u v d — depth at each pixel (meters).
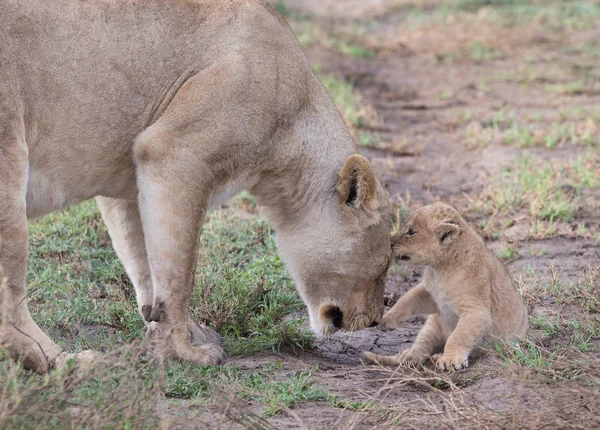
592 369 8.95
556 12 40.19
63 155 9.44
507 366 9.15
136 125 9.71
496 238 15.06
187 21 9.92
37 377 8.45
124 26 9.60
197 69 9.89
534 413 8.25
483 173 18.91
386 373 10.10
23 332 8.95
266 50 10.16
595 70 30.11
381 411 8.54
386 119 24.39
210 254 13.34
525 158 19.42
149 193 9.69
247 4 10.27
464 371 9.79
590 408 8.34
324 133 10.59
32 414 7.23
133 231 10.73
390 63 32.44
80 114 9.39
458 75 30.27
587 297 11.77
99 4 9.52
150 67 9.69
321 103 10.69
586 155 19.44
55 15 9.23
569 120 23.45
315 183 10.48
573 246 14.54
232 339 10.91
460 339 9.88
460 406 8.61
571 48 33.66
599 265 13.12
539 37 35.91
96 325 11.08
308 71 10.61
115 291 11.54
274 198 10.55
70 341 9.96
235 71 9.91
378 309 10.74
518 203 16.55
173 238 9.72
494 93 27.47
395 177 18.91
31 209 9.46
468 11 41.94
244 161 10.07
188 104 9.73
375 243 10.47
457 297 10.02
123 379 8.05
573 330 10.90
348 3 47.66
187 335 9.85
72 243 13.34
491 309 10.16
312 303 10.73
